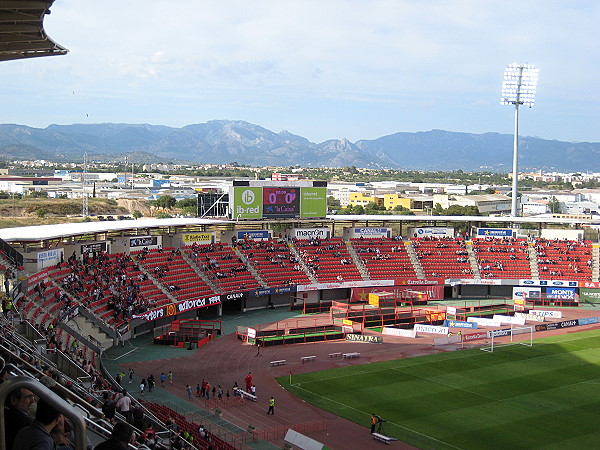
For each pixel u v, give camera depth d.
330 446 57.03
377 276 134.88
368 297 130.00
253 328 105.81
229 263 122.94
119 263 104.06
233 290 115.62
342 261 135.50
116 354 87.19
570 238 154.12
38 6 29.41
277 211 131.75
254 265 125.56
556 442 58.91
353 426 62.44
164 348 91.69
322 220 137.38
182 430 54.03
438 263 141.75
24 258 85.06
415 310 117.69
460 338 100.12
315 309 121.69
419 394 73.00
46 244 96.44
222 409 66.50
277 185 131.12
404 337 102.81
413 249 144.50
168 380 76.12
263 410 66.56
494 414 66.50
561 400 71.31
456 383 77.44
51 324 68.31
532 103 173.88
